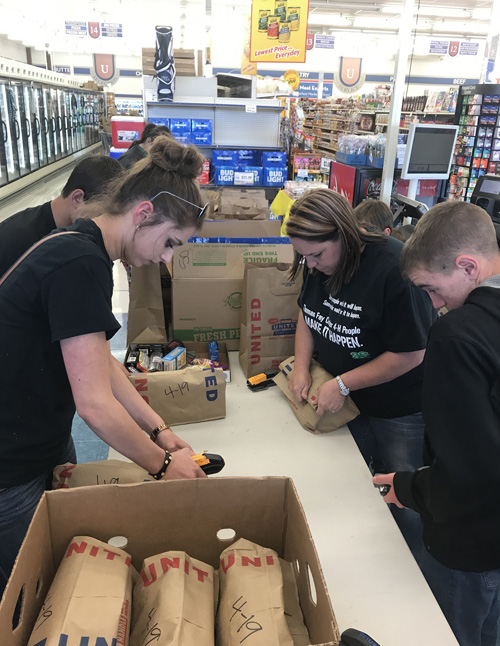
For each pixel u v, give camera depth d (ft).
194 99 20.33
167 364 5.92
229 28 51.47
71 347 3.28
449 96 28.04
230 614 2.62
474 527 3.69
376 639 3.23
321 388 5.39
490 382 3.06
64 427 3.93
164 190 3.49
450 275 3.41
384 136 14.01
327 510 4.39
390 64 72.13
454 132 12.60
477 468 3.08
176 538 3.15
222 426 5.56
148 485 2.97
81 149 59.11
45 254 3.29
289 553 3.10
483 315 3.14
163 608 2.60
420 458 6.07
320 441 5.37
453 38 62.18
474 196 10.55
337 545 4.02
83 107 60.39
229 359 6.98
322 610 2.45
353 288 5.18
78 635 2.39
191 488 3.02
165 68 19.56
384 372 5.17
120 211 3.57
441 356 3.15
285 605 2.85
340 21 53.16
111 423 3.39
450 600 4.20
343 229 4.82
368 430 6.23
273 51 20.75
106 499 2.96
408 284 4.90
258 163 22.16
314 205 4.82
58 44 61.82
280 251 6.77
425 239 3.43
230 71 58.54
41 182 41.14
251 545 3.03
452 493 3.22
